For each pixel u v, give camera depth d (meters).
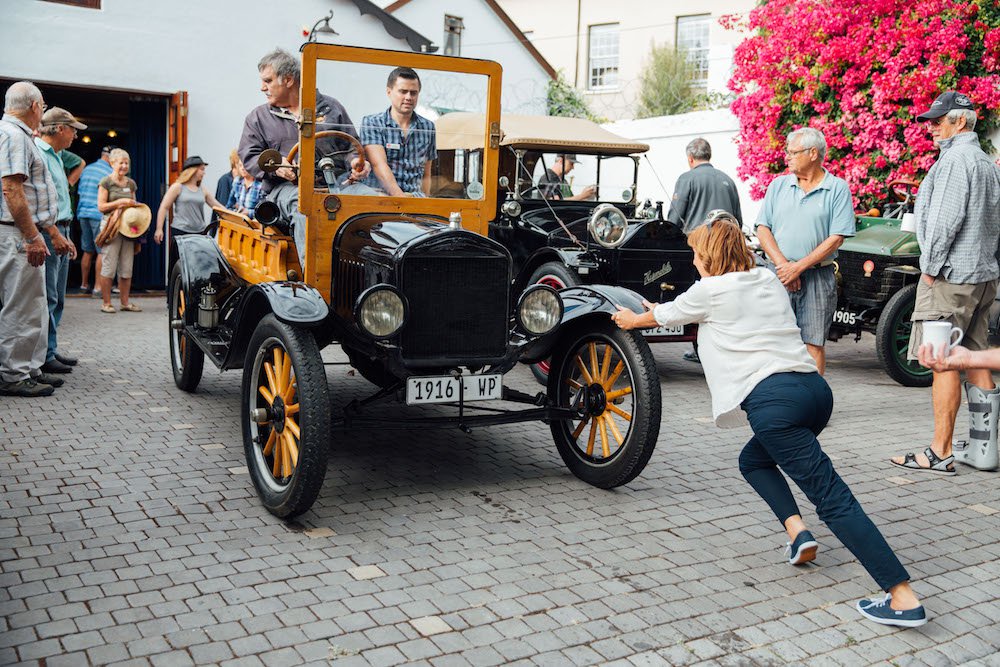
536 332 4.23
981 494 4.57
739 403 3.36
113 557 3.44
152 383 6.50
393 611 3.07
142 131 11.84
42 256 5.71
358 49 4.48
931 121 5.01
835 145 9.67
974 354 2.54
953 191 4.73
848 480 4.75
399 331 3.93
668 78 19.31
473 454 5.02
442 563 3.49
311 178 4.48
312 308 3.82
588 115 18.22
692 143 7.59
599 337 4.38
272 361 4.12
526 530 3.88
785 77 9.96
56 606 3.02
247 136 5.32
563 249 7.07
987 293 4.95
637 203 8.42
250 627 2.92
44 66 10.69
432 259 4.04
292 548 3.59
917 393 7.01
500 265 4.18
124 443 4.95
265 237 4.94
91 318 9.47
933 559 3.73
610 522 4.01
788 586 3.41
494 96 4.86
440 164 4.80
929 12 8.97
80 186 11.10
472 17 14.40
